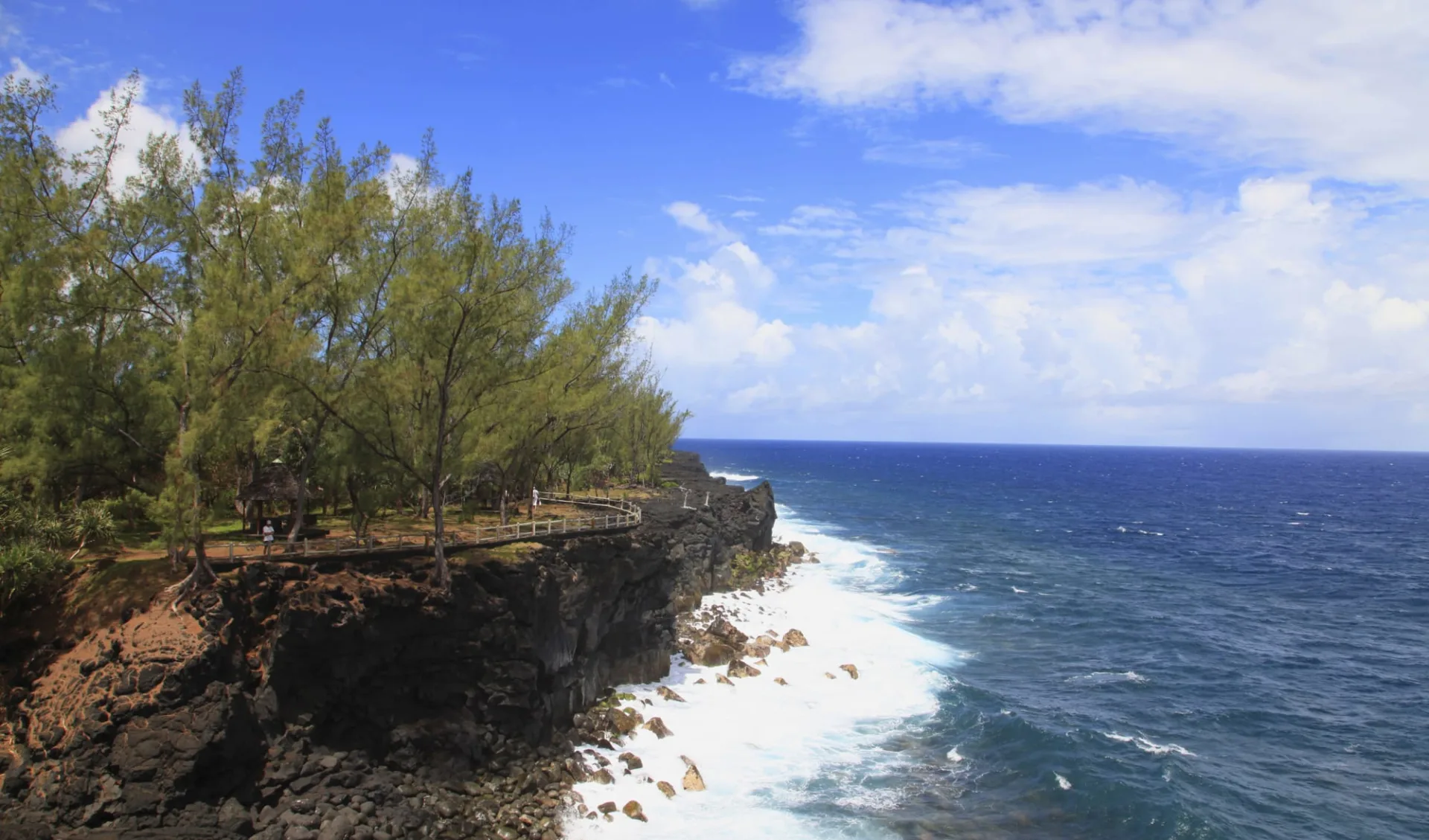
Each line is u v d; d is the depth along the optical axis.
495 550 34.00
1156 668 48.94
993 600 66.06
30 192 28.42
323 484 35.31
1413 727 40.12
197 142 30.34
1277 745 37.81
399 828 25.88
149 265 29.17
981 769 34.16
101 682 23.91
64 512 31.06
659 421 85.25
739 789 31.62
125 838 21.86
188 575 27.17
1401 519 136.12
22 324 27.59
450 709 30.75
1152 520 130.75
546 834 27.45
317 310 31.75
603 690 39.88
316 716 27.05
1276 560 89.62
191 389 26.98
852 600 64.06
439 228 33.94
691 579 56.50
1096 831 29.53
